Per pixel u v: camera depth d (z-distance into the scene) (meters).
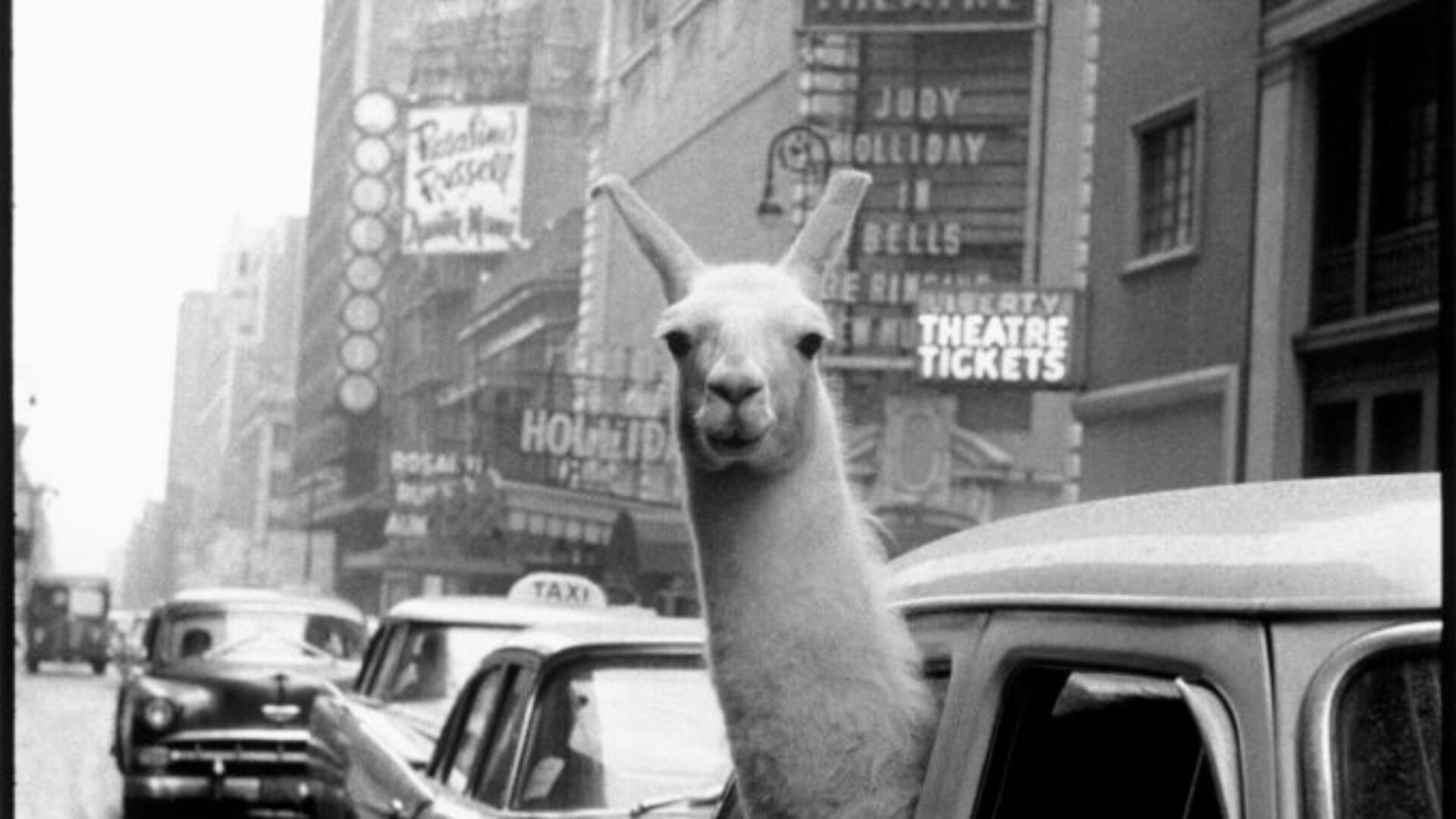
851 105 41.09
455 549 62.88
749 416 3.43
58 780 19.81
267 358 136.00
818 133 41.12
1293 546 2.38
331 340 93.00
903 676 3.47
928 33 40.12
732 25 46.84
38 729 28.84
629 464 52.47
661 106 52.34
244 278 154.00
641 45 54.31
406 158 76.06
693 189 49.19
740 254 45.47
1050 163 39.16
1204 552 2.51
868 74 41.12
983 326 34.09
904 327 39.59
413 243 74.38
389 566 68.00
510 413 60.50
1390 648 2.18
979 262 39.53
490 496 58.59
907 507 38.50
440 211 73.44
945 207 39.59
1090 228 32.31
